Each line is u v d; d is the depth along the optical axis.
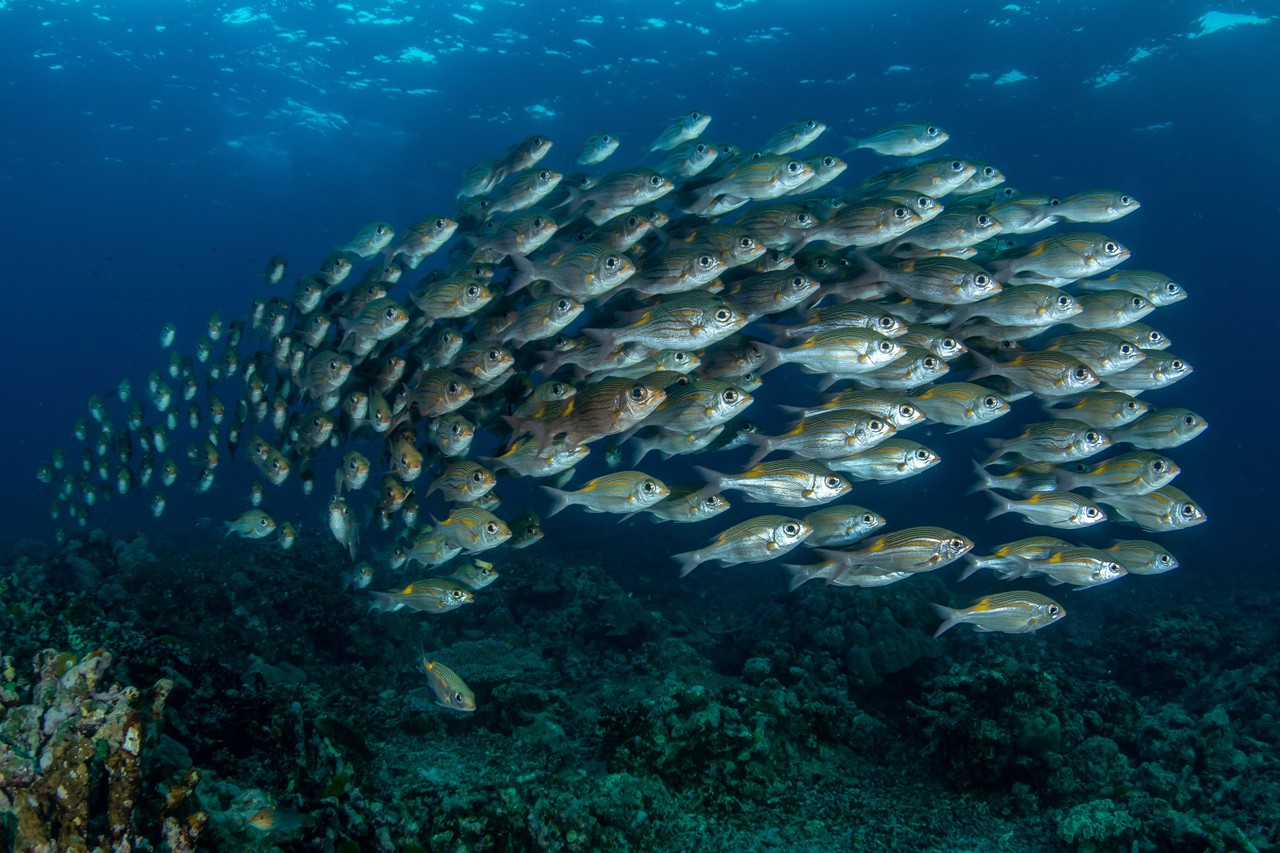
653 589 3.02
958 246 1.51
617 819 1.07
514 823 0.97
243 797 0.88
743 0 4.79
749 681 1.59
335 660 1.84
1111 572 1.35
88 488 2.13
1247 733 1.67
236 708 1.12
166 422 2.00
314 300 1.64
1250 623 2.58
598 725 1.36
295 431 1.58
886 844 1.20
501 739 1.41
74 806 0.67
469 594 1.41
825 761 1.40
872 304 1.41
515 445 1.35
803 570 1.29
